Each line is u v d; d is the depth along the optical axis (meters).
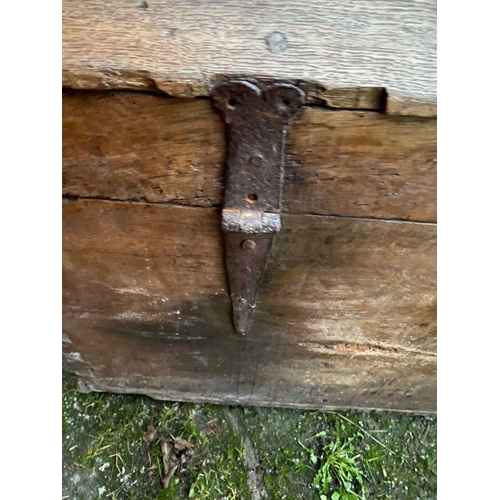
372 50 0.43
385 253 0.56
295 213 0.52
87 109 0.46
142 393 0.81
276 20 0.44
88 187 0.52
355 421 0.82
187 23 0.43
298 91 0.43
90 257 0.60
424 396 0.79
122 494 0.76
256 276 0.59
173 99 0.44
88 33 0.43
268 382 0.78
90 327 0.71
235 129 0.46
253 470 0.78
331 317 0.65
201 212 0.53
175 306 0.66
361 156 0.47
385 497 0.77
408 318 0.65
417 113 0.43
